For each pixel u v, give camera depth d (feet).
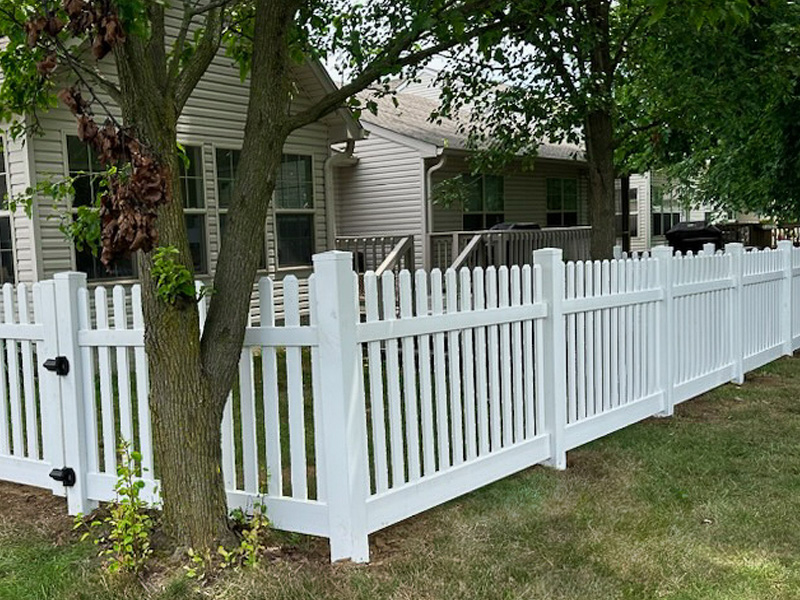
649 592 9.30
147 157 8.38
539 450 14.11
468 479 12.39
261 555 10.19
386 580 9.55
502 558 10.25
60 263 24.73
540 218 53.47
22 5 11.67
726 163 42.11
